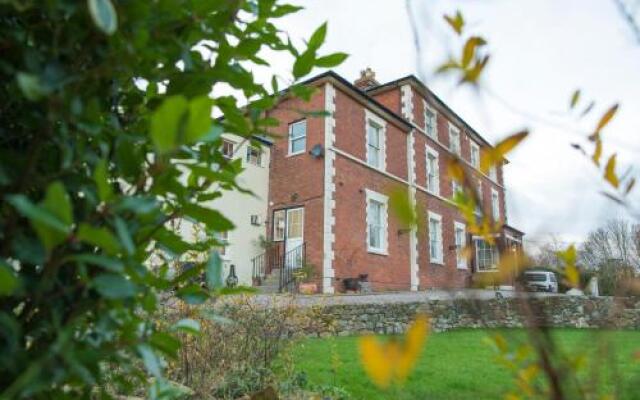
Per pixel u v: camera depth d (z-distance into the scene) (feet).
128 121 3.36
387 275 46.93
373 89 56.70
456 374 15.44
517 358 2.52
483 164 2.68
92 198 2.39
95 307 2.64
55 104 2.35
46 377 2.14
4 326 2.10
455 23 2.73
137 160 2.91
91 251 2.70
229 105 3.75
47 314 2.53
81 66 2.71
